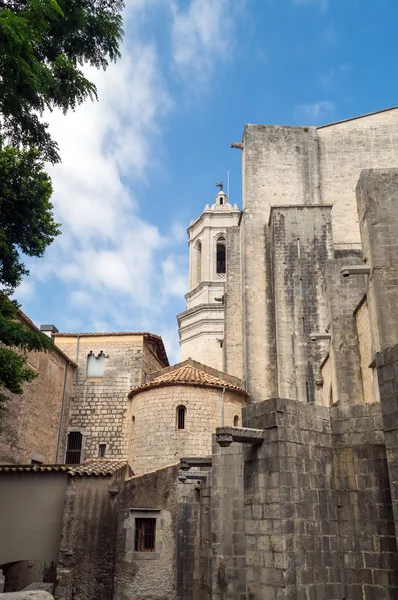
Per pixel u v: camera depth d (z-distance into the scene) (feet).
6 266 57.16
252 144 124.98
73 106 51.19
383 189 65.10
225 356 124.57
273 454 39.58
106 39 51.90
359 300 77.77
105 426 109.60
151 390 96.17
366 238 64.95
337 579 38.47
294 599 36.06
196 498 63.41
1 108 46.11
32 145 54.03
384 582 37.52
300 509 38.70
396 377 35.86
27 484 69.05
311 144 125.29
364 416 41.86
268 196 121.39
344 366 74.69
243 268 116.47
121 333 115.85
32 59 41.50
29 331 51.55
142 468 91.50
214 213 211.41
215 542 50.70
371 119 126.82
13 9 46.06
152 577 62.08
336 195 122.01
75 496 67.21
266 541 38.24
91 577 63.46
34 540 66.64
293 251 105.81
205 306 190.80
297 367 98.12
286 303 102.37
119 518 65.72
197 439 90.79
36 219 59.31
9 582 74.64
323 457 41.52
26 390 91.15
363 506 39.93
